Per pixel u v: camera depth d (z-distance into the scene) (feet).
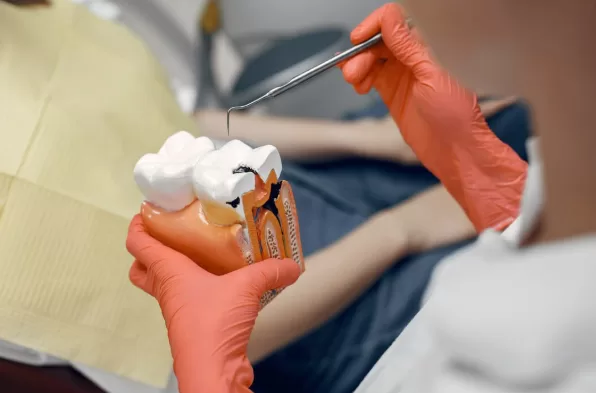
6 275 2.60
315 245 3.50
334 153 4.03
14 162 2.75
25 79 3.05
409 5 1.33
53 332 2.69
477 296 1.15
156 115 3.53
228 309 2.01
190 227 2.05
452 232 3.37
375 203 3.91
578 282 1.07
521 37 1.13
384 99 2.82
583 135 1.12
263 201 2.02
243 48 4.84
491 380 1.18
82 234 2.82
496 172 2.54
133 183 3.14
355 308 3.19
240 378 2.00
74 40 3.49
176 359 2.01
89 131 3.08
